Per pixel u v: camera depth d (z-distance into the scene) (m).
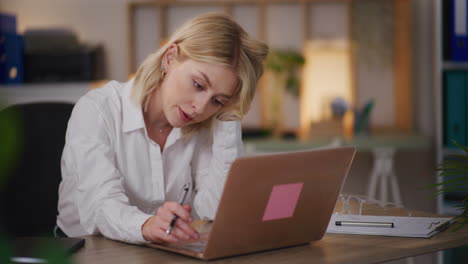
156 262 0.94
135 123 1.40
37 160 1.67
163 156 1.50
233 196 0.90
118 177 1.24
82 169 1.23
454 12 3.06
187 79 1.27
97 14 3.79
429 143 3.23
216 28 1.25
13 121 0.37
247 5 3.76
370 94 3.79
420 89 3.76
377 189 3.77
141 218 1.08
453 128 3.07
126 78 3.77
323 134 3.57
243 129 3.66
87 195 1.20
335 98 3.59
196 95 1.27
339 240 1.11
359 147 3.24
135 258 0.96
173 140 1.48
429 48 3.74
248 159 0.88
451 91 3.07
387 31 3.75
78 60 3.41
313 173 0.99
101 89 1.45
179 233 1.00
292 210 1.00
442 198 3.01
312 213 1.04
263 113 3.75
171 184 1.52
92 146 1.27
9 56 3.35
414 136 3.39
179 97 1.29
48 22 3.79
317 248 1.05
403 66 3.65
